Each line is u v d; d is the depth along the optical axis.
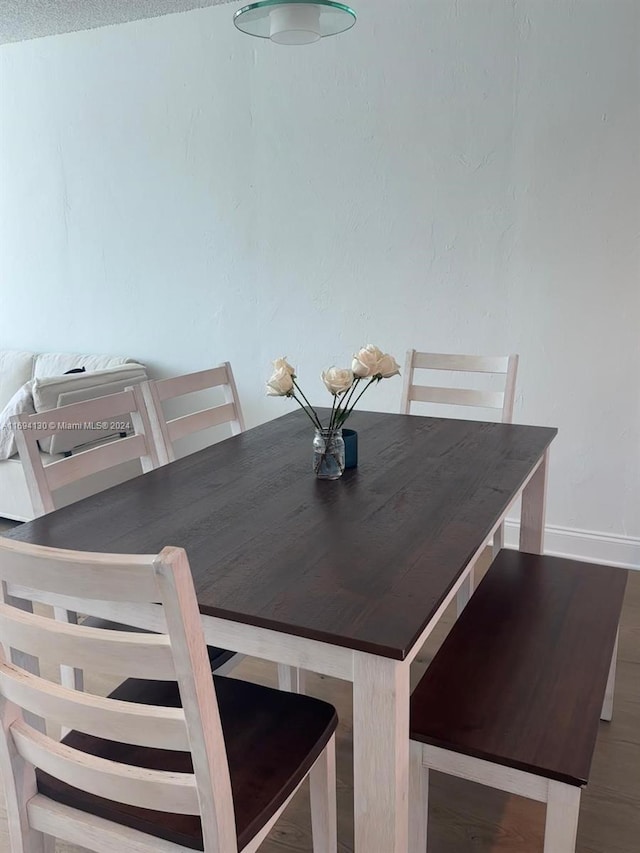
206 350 3.64
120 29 3.46
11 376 4.04
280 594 1.13
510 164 2.77
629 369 2.74
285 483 1.69
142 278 3.74
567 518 2.98
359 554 1.28
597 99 2.59
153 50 3.41
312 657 1.08
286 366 1.68
